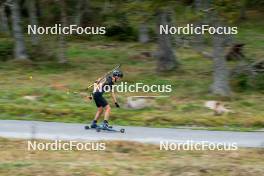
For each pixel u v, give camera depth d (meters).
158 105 70.88
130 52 118.06
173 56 95.62
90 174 40.69
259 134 56.94
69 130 55.03
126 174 40.75
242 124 62.59
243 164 44.34
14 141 49.28
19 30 101.12
